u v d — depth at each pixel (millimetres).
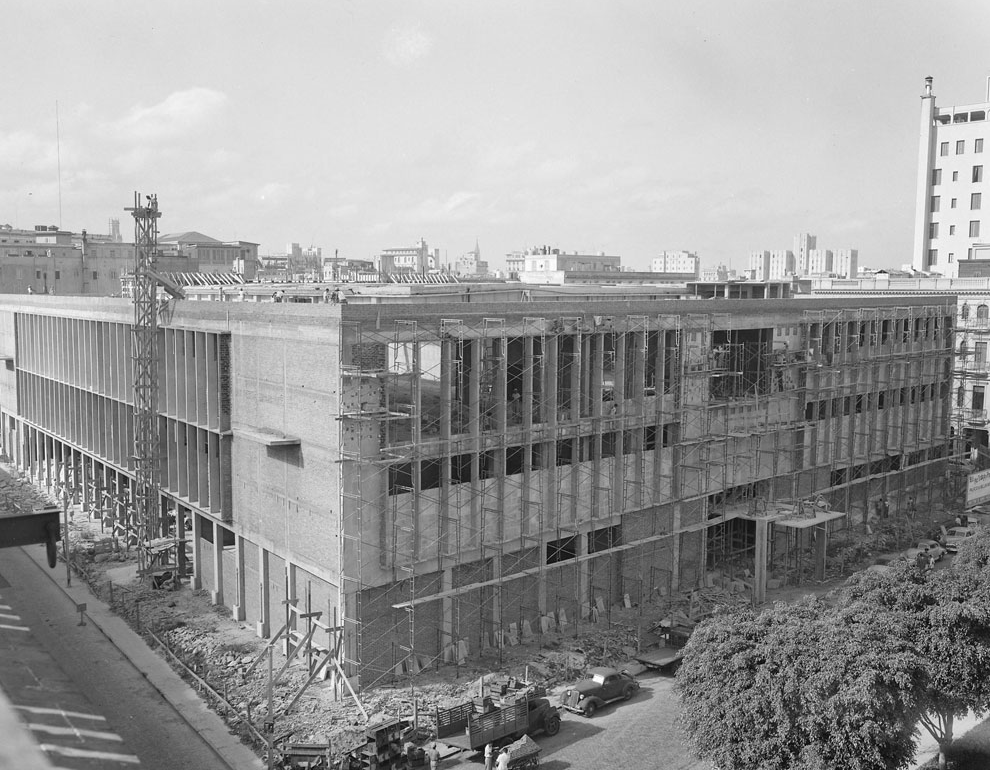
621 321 50906
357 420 40594
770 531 61250
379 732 34656
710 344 57188
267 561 47531
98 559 60875
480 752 36250
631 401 52750
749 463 60688
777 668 27656
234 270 126625
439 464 44250
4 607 52500
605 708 41062
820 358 64812
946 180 114062
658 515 54938
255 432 47094
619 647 47250
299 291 67375
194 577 54656
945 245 114750
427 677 42906
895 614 32906
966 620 32656
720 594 55625
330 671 42094
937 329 78312
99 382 67750
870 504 72062
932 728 34469
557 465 48875
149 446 58312
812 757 26141
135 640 47406
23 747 35875
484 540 45719
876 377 70000
